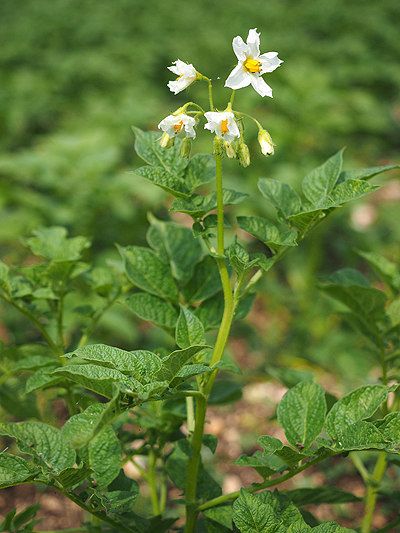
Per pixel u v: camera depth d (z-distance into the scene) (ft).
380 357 2.27
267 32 8.27
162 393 1.71
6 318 3.71
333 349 3.97
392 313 2.20
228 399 2.36
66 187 4.35
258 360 4.07
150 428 2.19
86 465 1.82
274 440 1.74
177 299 2.14
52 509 3.09
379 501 3.07
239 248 1.86
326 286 2.22
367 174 1.95
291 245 1.85
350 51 7.57
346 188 1.88
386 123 6.50
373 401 1.78
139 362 1.69
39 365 2.14
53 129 6.32
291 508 1.82
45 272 2.21
